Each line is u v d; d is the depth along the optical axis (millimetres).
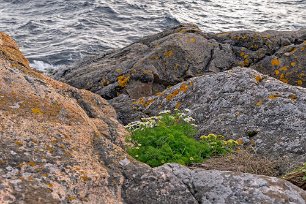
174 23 29422
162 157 7074
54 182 4789
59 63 21812
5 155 4926
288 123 8109
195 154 7426
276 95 8672
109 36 26141
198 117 8977
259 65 13672
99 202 4824
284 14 32281
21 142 5168
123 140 7430
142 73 12734
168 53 13242
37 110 5809
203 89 9578
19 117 5566
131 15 30844
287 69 13305
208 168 7039
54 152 5191
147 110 10195
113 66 13219
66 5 32781
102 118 7969
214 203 5012
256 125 8305
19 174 4762
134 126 8844
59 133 5516
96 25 28203
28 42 24906
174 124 8359
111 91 12578
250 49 14094
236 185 5129
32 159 4984
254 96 8828
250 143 7992
